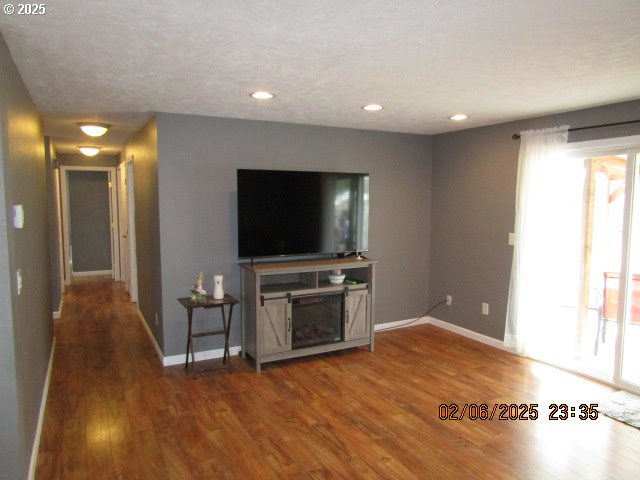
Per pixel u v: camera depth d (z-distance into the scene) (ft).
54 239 18.85
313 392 11.68
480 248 15.74
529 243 13.69
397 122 14.66
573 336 15.30
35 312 9.80
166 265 13.25
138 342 15.70
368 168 16.31
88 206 29.17
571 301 16.39
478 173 15.67
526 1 5.74
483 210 15.56
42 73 8.82
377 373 12.97
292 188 13.85
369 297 14.69
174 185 13.17
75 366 13.47
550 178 13.10
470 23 6.48
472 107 12.26
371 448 9.06
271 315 13.07
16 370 6.81
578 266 14.16
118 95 10.77
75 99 11.12
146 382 12.28
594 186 14.02
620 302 11.87
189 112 12.89
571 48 7.55
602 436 9.60
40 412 9.72
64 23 6.39
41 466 8.39
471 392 11.72
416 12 6.10
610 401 11.22
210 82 9.62
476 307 16.01
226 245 14.02
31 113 10.77
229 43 7.27
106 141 19.56
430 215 17.88
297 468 8.38
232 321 14.35
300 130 14.92
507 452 8.97
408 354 14.57
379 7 5.92
